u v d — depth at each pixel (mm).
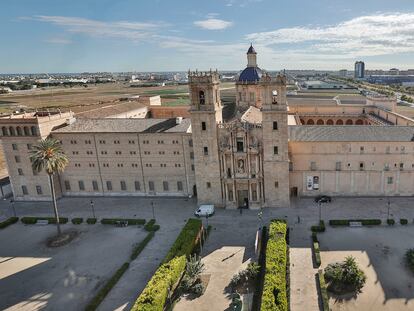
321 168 95812
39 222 94562
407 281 61500
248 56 116812
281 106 86188
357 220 82125
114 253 76938
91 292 64250
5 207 106688
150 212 95562
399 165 92938
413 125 98000
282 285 56125
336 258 69188
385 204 91062
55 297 63562
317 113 142625
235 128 89312
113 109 142375
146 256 74438
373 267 65812
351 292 59219
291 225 83000
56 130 107062
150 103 167125
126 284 65500
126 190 107250
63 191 111000
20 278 70000
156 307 53750
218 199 95562
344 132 95562
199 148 92500
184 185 103688
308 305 56656
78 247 80625
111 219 91438
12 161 108250
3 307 61719
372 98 140875
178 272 63781
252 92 115812
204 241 78875
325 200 94125
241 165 91688
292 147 95375
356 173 94938
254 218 88312
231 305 57219
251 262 67062
